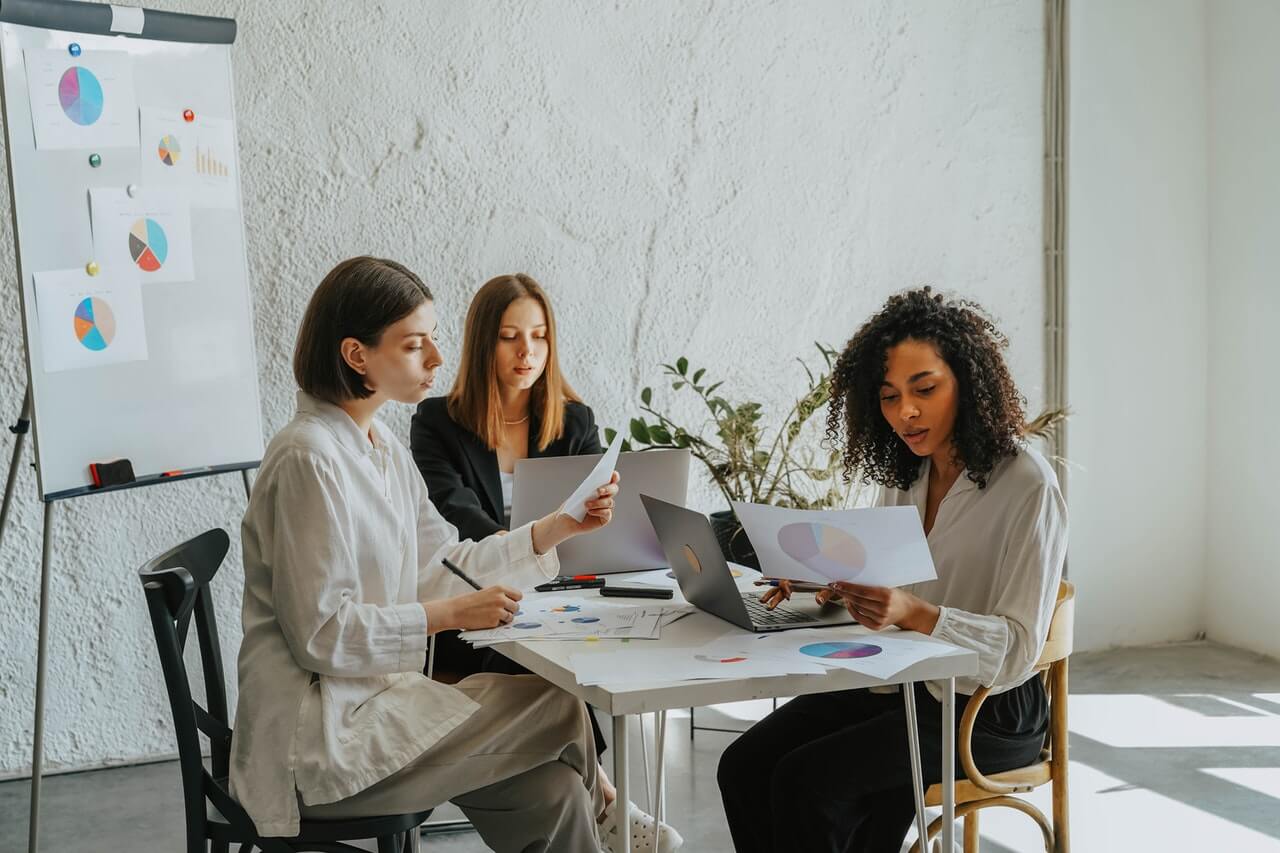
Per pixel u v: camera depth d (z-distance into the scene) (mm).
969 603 2023
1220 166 4219
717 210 3840
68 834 2928
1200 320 4316
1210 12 4199
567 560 2305
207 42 3025
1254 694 3754
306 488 1828
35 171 2707
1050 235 4180
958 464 2072
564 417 3232
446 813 2947
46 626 2730
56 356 2727
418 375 1955
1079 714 3619
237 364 3080
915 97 4012
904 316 2045
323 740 1791
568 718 1955
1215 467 4336
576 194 3695
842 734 1958
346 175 3469
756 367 3936
